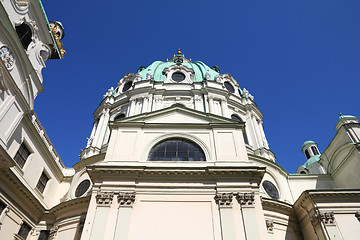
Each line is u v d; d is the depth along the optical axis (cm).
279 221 2128
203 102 3209
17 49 1870
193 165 1802
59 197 2542
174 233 1473
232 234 1443
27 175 2108
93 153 2939
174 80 3625
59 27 2745
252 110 3497
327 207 1909
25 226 2080
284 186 2603
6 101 1767
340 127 2797
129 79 3891
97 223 1486
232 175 1705
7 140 1723
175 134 2017
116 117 3359
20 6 2055
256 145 3052
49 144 2522
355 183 2452
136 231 1475
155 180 1708
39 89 2170
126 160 1830
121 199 1592
